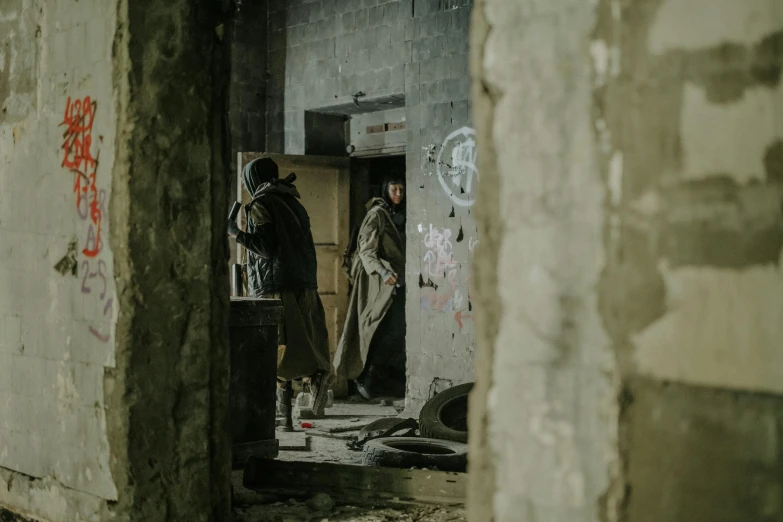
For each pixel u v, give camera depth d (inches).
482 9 86.4
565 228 81.3
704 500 74.1
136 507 138.4
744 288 71.9
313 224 338.0
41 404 156.9
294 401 309.9
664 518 76.0
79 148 148.0
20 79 163.5
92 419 144.2
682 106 74.6
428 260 297.1
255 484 171.5
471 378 284.4
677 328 75.2
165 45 140.6
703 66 73.4
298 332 255.0
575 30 80.3
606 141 78.8
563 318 81.4
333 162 341.4
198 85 143.9
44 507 155.6
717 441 73.4
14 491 163.0
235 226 250.8
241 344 207.3
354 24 323.3
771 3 70.0
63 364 151.4
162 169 140.6
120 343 138.6
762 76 70.6
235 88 347.9
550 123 81.9
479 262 87.0
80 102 147.8
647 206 76.6
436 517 152.9
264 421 211.8
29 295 160.1
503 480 85.3
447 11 292.8
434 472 162.4
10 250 165.0
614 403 78.5
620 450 78.3
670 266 75.5
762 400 71.3
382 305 319.0
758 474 71.6
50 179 154.9
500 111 85.1
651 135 76.2
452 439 206.7
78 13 148.0
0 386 167.6
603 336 79.2
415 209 301.0
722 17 72.4
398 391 341.7
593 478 79.8
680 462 75.2
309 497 167.2
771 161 70.4
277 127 353.1
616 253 78.3
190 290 143.6
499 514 85.4
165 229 141.1
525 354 83.7
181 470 142.5
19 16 164.1
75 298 148.8
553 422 82.0
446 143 291.9
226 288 149.3
